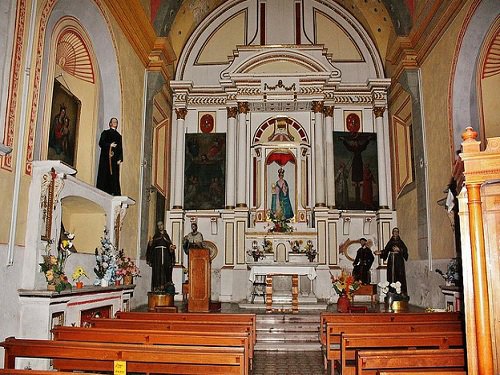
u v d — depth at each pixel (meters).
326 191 15.47
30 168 7.17
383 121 16.02
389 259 13.27
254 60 16.00
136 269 10.53
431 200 12.17
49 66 8.60
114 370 4.86
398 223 15.14
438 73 11.77
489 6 9.76
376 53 16.70
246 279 14.74
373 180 15.82
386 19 15.82
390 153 15.86
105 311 9.08
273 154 15.84
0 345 5.32
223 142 16.12
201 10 16.55
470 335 4.30
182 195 15.73
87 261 9.02
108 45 10.92
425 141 12.66
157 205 14.46
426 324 7.00
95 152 10.84
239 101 15.77
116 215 10.22
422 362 4.95
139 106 12.86
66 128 9.69
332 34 16.94
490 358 4.12
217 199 15.78
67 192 8.00
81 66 10.73
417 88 13.16
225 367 4.91
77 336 6.05
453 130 10.97
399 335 5.98
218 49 16.95
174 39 16.31
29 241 6.99
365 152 15.96
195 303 11.48
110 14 10.77
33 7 7.27
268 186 15.73
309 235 14.91
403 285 13.05
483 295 4.18
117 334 5.96
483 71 10.64
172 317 7.98
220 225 15.74
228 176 15.61
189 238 14.67
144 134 13.08
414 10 13.20
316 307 12.58
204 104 16.38
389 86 15.89
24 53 7.09
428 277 12.24
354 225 15.65
